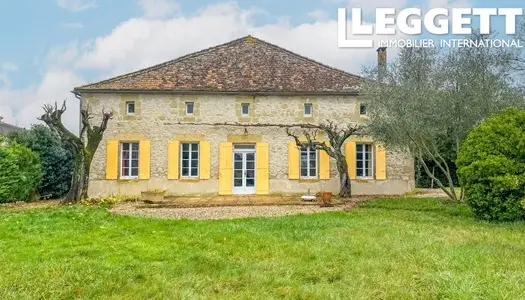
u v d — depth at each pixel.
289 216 10.05
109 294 4.16
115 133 16.06
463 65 11.21
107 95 16.11
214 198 15.12
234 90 16.31
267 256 5.75
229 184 16.36
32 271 4.81
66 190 17.25
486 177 9.09
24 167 14.70
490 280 4.27
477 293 3.91
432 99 11.16
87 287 4.27
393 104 11.75
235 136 16.47
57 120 13.23
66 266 5.00
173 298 4.03
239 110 16.48
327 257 5.63
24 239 6.93
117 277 4.63
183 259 5.54
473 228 8.07
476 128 9.84
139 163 16.03
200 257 5.58
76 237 7.11
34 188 15.66
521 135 9.03
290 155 16.50
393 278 4.62
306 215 10.21
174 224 8.70
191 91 16.17
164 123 16.25
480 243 6.46
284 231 7.67
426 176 21.92
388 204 12.33
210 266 5.20
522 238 6.99
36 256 5.70
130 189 15.96
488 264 5.00
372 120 13.55
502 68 11.51
